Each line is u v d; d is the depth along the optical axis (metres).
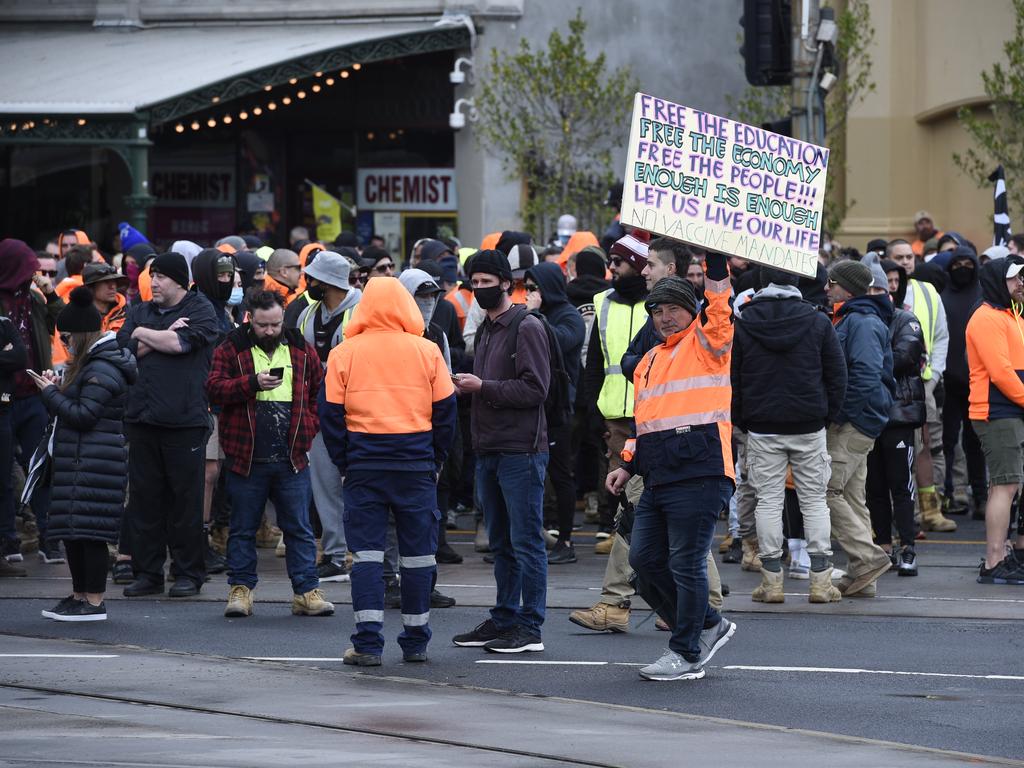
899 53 74.50
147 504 33.94
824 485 32.38
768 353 31.81
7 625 30.66
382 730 21.66
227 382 31.00
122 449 31.20
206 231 84.00
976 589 34.53
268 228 83.75
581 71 74.50
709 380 24.92
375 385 26.45
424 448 26.70
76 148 82.06
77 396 30.83
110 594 34.56
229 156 83.75
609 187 75.00
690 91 80.69
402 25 79.69
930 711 23.58
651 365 25.34
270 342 31.27
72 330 30.86
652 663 26.77
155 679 25.33
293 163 83.56
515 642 27.84
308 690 24.50
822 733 22.02
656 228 25.66
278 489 31.53
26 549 40.84
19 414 39.56
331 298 35.34
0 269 38.81
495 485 27.89
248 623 30.88
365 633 26.56
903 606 32.38
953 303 45.69
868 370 33.06
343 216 83.00
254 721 22.22
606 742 21.08
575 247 45.47
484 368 27.80
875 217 74.88
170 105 68.12
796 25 47.72
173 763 19.56
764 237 26.44
